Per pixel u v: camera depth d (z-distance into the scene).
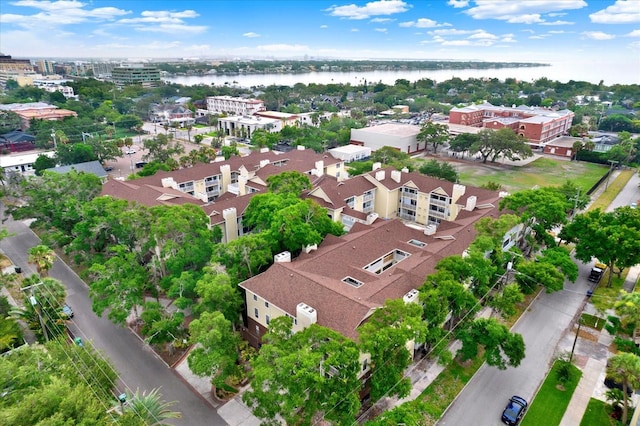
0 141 133.88
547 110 180.88
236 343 38.88
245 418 37.66
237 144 156.38
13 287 57.16
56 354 37.12
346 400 31.34
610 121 171.75
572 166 125.81
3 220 73.38
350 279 47.47
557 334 49.28
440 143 142.12
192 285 46.66
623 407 36.91
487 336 41.16
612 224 56.69
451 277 42.59
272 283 44.25
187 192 84.94
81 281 60.12
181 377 42.66
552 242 61.50
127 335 48.97
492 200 69.12
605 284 59.53
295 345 33.28
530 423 37.12
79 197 66.12
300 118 189.62
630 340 45.66
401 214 83.75
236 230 68.06
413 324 34.06
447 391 40.56
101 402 31.75
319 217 58.38
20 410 27.98
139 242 56.00
